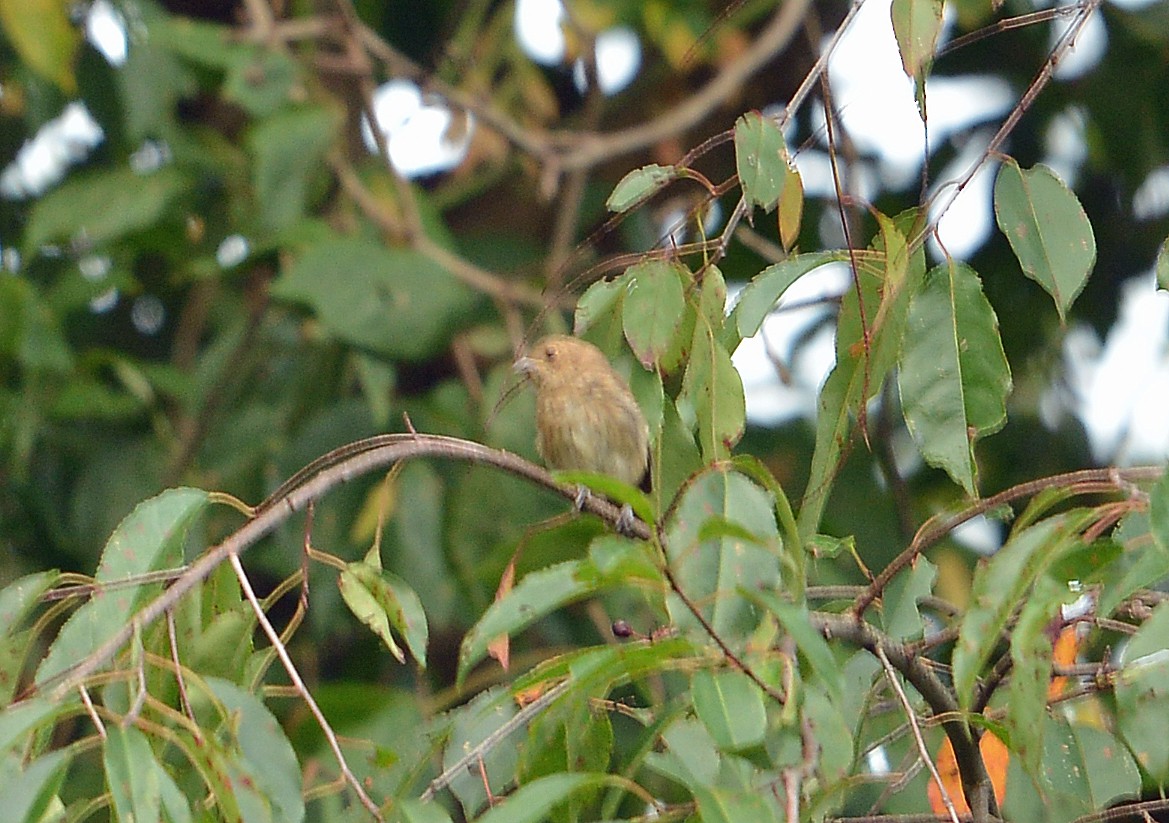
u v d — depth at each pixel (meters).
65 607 6.36
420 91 13.09
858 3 6.82
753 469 5.72
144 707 5.99
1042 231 6.70
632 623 11.70
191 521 6.14
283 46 12.88
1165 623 5.51
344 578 6.29
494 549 11.71
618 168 14.59
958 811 7.18
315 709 5.43
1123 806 6.76
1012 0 13.56
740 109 14.43
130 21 13.01
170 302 14.41
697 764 6.26
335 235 12.32
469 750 6.74
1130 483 6.01
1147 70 13.81
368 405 12.69
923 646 6.54
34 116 13.59
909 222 6.87
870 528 12.52
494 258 13.66
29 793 4.78
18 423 12.53
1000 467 13.57
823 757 5.50
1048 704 6.86
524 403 12.12
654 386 7.05
